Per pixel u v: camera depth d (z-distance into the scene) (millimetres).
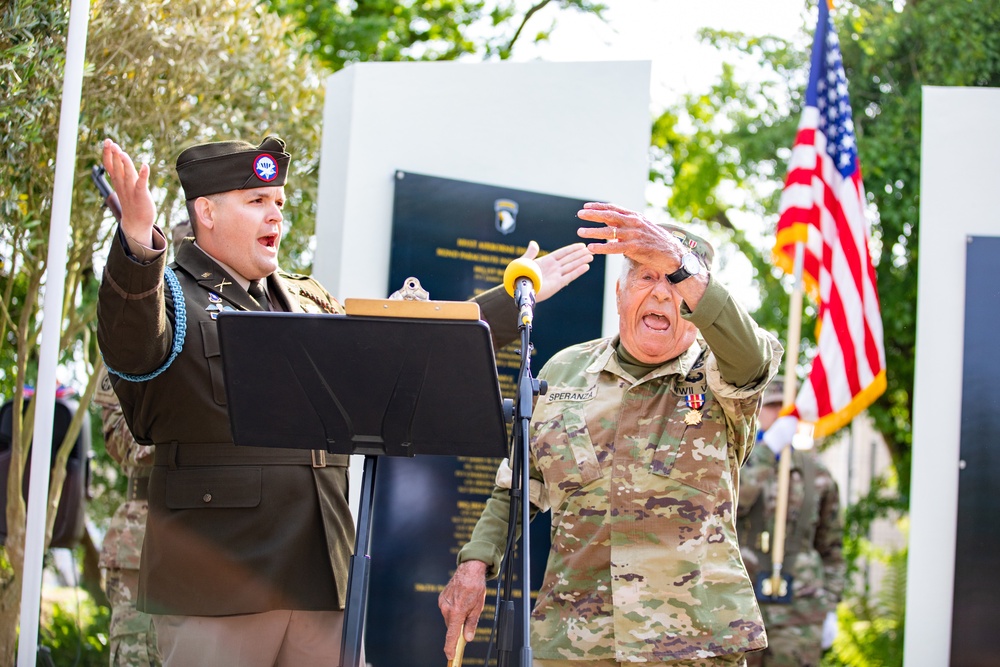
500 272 5191
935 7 9859
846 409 6004
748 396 3258
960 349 5219
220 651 3297
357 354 2682
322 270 5078
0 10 5145
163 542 3350
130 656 5359
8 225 5836
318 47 11859
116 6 6035
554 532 3434
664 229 3430
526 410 2789
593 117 5484
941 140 5301
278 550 3332
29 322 6191
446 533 4961
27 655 3678
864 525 11141
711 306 3062
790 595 6340
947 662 5125
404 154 5094
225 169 3529
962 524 5137
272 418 2801
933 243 5270
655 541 3258
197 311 3404
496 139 5273
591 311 5320
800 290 6145
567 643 3270
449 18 13141
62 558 8367
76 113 3961
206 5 6445
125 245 2998
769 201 11836
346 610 2707
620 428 3385
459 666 3398
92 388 6551
